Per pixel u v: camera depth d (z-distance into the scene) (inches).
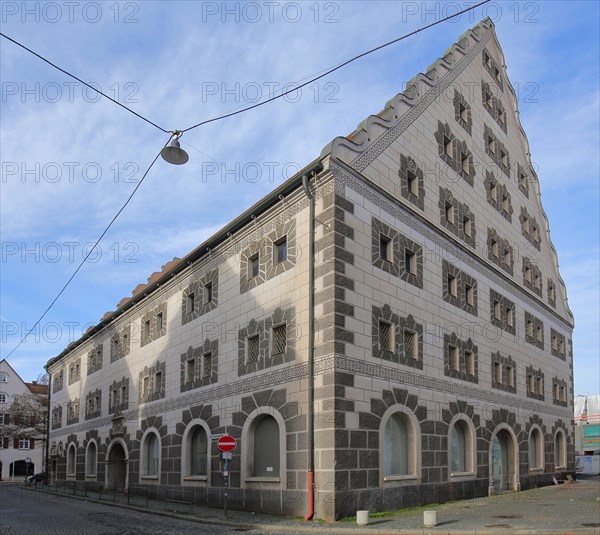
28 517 968.3
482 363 1198.9
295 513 849.5
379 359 905.5
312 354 864.9
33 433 3257.9
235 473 997.2
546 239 1716.3
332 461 800.3
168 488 1232.2
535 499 1057.5
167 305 1352.1
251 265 1063.6
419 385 983.6
